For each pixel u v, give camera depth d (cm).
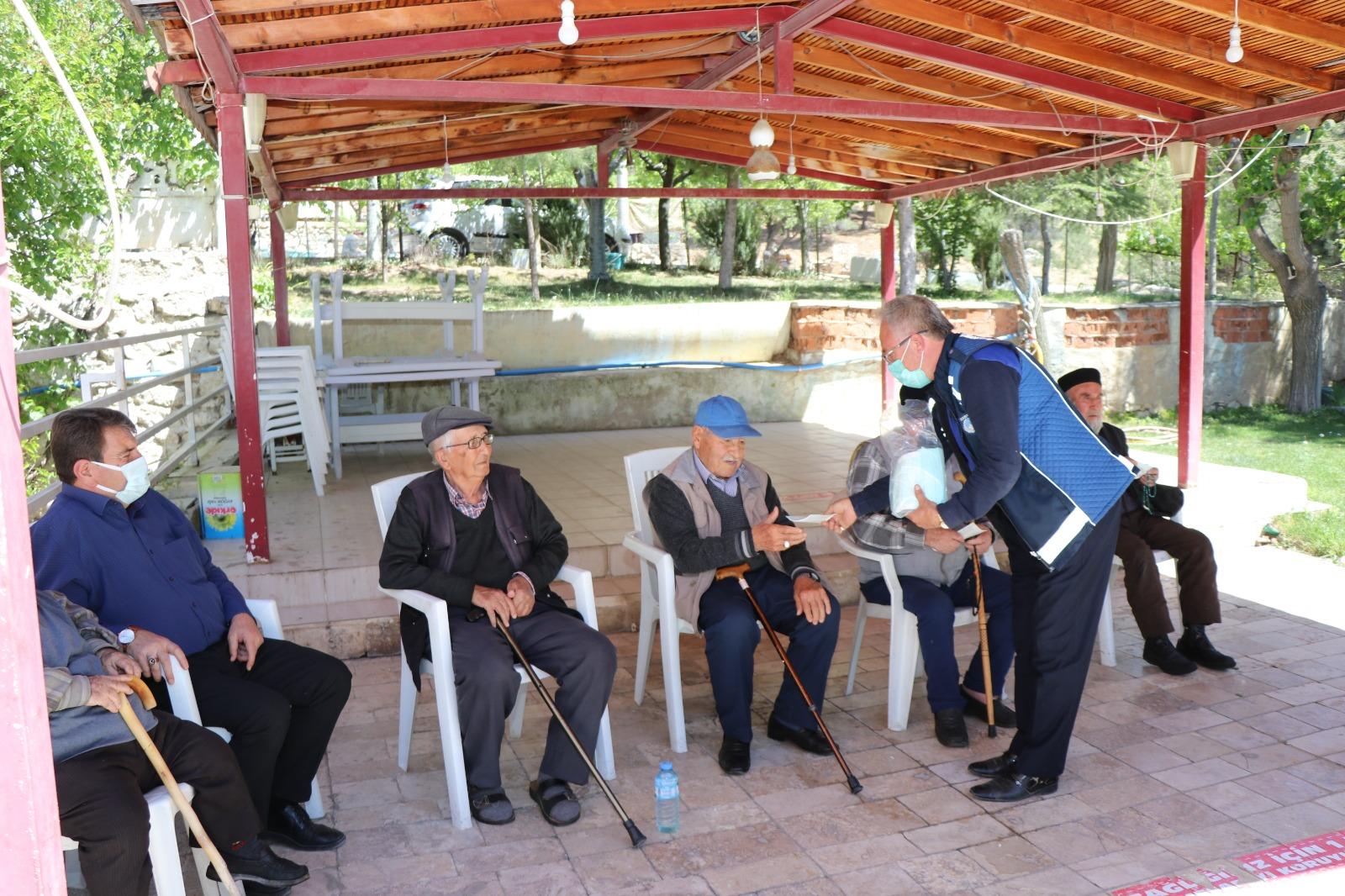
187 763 274
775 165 539
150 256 1139
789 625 399
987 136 761
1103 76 587
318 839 323
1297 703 436
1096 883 299
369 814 347
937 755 390
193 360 1102
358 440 762
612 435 986
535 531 377
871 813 345
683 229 2102
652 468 439
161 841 254
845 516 380
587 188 824
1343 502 790
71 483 307
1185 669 467
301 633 487
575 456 862
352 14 449
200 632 323
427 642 354
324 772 378
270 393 684
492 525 367
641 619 439
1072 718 351
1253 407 1355
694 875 308
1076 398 483
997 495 324
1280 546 685
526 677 353
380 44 474
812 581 392
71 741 252
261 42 442
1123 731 409
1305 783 363
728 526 399
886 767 380
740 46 594
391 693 453
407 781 371
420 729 415
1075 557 339
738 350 1123
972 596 424
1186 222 659
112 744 259
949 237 1697
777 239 2316
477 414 362
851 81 670
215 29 396
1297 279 1299
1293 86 577
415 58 524
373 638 495
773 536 373
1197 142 638
